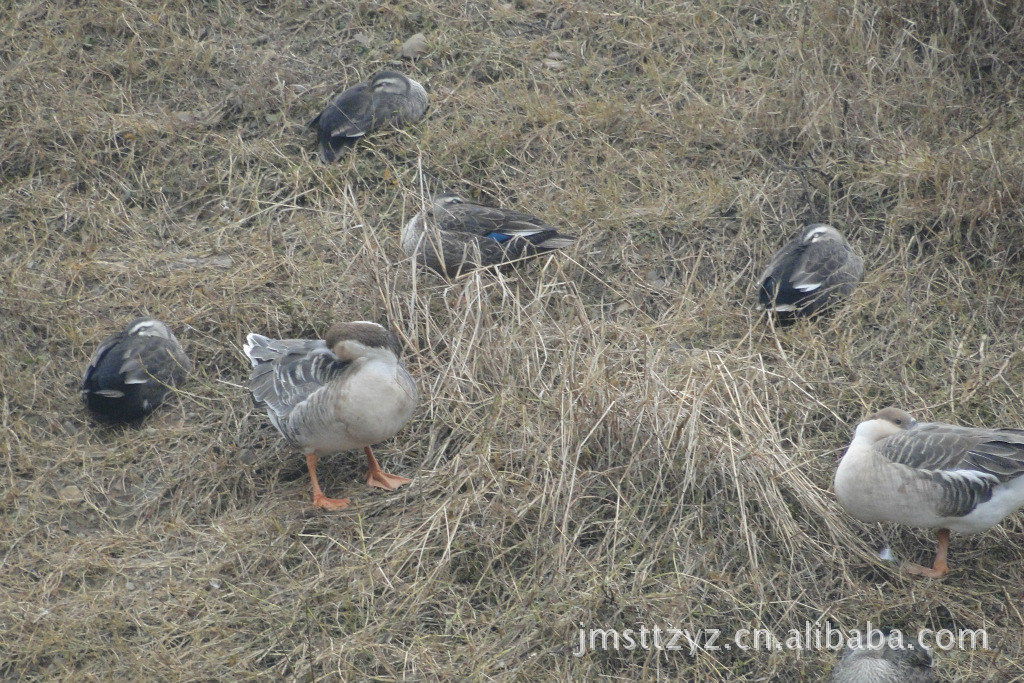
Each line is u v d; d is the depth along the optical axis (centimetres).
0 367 1174
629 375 1104
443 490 1041
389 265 1246
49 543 1017
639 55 1631
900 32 1589
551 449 1040
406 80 1498
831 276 1227
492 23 1688
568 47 1645
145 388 1126
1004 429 965
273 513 1036
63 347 1214
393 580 962
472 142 1469
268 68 1588
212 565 980
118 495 1071
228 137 1513
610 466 1050
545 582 959
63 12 1659
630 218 1369
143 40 1634
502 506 1005
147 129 1485
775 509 995
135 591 966
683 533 989
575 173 1433
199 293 1256
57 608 947
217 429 1130
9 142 1461
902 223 1341
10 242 1345
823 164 1419
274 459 1103
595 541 999
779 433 1091
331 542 999
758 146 1473
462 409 1116
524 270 1316
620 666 904
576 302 1210
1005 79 1541
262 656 905
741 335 1227
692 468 1009
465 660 902
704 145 1485
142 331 1148
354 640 913
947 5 1591
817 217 1362
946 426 964
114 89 1572
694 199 1385
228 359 1209
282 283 1281
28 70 1556
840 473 953
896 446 939
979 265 1302
